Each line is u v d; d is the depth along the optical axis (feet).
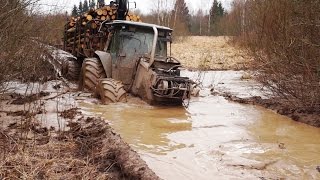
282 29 28.89
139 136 20.67
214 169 16.34
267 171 16.25
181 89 28.09
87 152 17.53
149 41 32.19
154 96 28.19
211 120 24.97
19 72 26.53
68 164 15.87
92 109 26.13
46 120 22.67
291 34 27.81
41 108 25.54
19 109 24.77
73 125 21.72
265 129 23.22
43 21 31.63
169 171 15.98
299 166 16.87
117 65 31.35
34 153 16.60
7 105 25.86
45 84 33.96
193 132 21.88
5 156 15.64
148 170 15.14
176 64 30.30
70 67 40.91
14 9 20.03
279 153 18.56
